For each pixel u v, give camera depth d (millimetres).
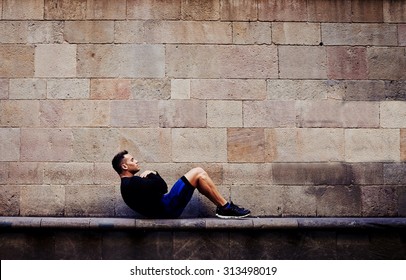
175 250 4965
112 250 4973
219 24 5379
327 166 5289
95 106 5270
